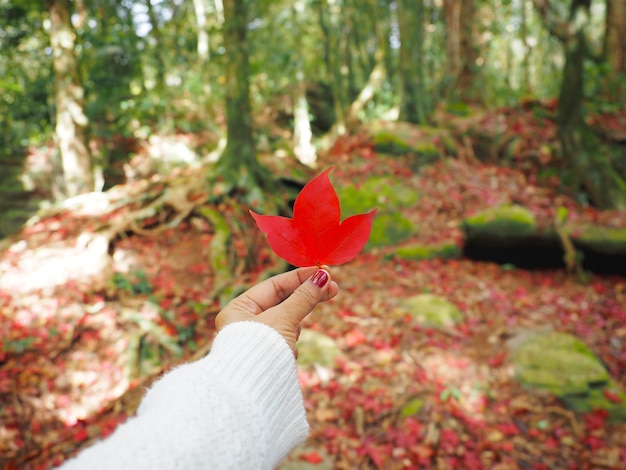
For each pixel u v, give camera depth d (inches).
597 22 380.5
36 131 206.4
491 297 114.9
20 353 91.5
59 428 81.7
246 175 145.8
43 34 191.3
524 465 68.3
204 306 112.4
